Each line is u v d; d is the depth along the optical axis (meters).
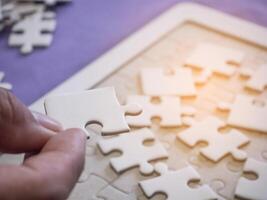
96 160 0.13
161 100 0.15
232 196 0.13
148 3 0.20
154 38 0.18
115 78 0.16
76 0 0.20
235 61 0.16
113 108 0.12
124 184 0.13
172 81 0.16
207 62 0.16
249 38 0.17
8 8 0.19
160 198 0.12
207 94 0.15
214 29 0.18
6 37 0.18
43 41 0.18
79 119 0.12
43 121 0.10
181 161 0.13
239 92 0.15
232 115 0.14
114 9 0.19
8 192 0.08
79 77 0.16
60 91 0.16
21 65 0.17
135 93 0.15
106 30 0.18
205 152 0.13
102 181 0.13
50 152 0.09
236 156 0.13
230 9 0.19
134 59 0.17
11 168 0.08
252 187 0.13
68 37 0.18
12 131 0.10
